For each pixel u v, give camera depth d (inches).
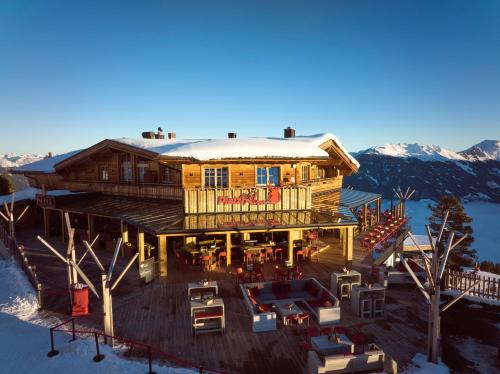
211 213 788.6
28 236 1064.2
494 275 1278.3
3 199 1196.5
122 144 906.7
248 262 746.8
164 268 676.1
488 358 458.6
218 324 478.3
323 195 1142.3
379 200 1362.0
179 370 381.1
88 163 1101.1
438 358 425.1
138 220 725.9
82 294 528.1
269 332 473.1
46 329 488.4
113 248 869.8
